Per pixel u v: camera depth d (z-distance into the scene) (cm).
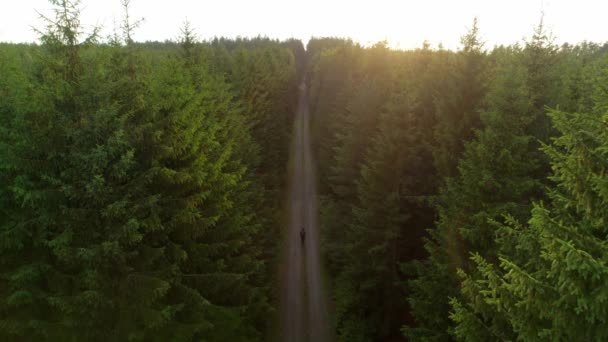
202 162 1489
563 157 828
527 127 1723
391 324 2298
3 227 1146
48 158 1149
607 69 998
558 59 2019
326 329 2502
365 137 3212
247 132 3228
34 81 1213
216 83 2712
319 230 3975
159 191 1419
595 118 773
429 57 3591
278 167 5184
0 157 1101
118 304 1227
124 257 1180
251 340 1881
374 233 2250
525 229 1024
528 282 779
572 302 736
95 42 1223
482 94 1934
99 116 1134
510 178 1396
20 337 1216
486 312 1015
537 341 830
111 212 1138
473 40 1997
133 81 1342
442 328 1439
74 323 1159
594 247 752
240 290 1773
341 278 2709
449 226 1479
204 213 1645
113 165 1150
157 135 1298
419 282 1548
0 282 1246
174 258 1381
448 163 1944
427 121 2541
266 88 5297
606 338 720
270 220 3012
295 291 2911
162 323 1220
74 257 1138
